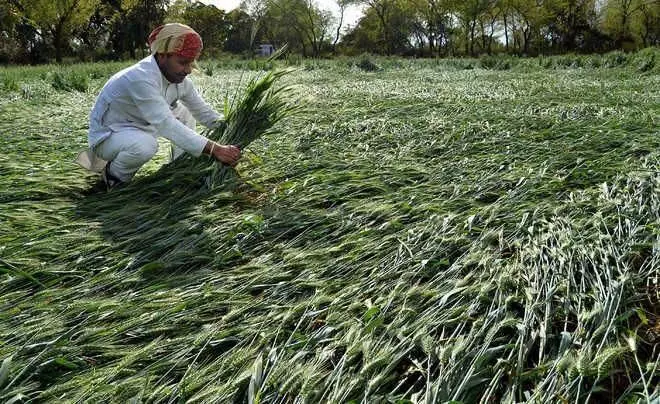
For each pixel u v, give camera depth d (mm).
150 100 3555
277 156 4465
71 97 8938
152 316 2324
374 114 6293
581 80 11391
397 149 4680
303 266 2748
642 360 2059
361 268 2695
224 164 3770
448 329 2221
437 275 2580
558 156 4172
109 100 3717
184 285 2619
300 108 4266
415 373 2010
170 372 2055
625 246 2699
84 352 2143
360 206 3367
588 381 1900
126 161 3828
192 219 3307
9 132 5453
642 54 16609
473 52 49906
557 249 2656
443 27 50312
